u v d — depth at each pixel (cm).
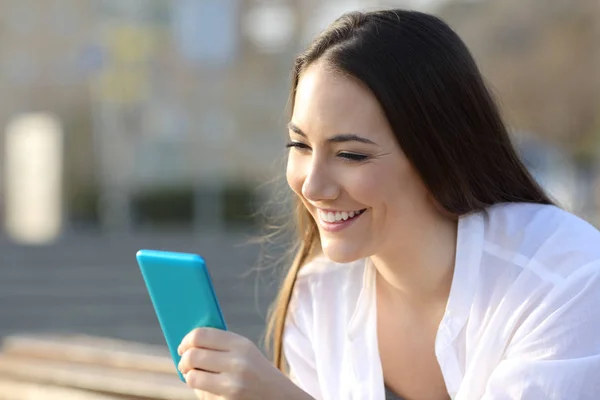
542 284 168
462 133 172
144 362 320
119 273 1113
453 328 176
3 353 347
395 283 186
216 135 2259
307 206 180
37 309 894
